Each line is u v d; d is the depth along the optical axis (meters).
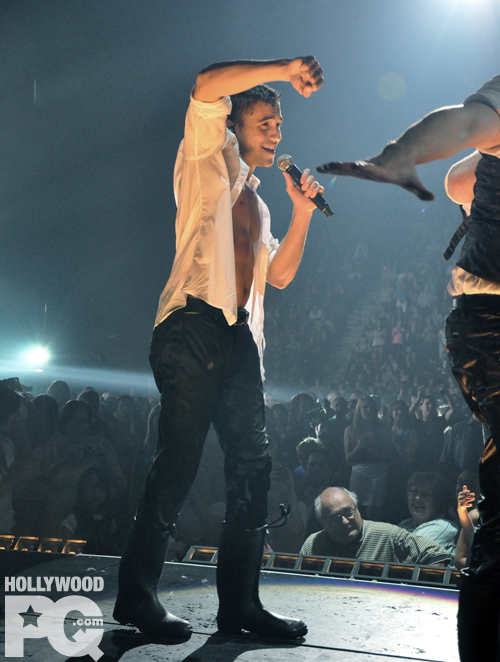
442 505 4.54
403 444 6.65
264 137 2.11
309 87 1.55
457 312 1.51
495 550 1.46
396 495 5.88
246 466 2.02
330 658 1.73
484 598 1.45
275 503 4.64
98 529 4.19
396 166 1.07
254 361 2.05
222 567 1.96
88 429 5.09
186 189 1.98
